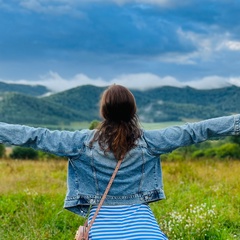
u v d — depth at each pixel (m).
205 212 5.67
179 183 8.52
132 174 2.76
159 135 2.79
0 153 24.33
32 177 9.98
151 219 2.70
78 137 2.78
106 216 2.69
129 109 2.76
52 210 6.15
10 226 5.63
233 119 2.76
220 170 10.76
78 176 2.79
